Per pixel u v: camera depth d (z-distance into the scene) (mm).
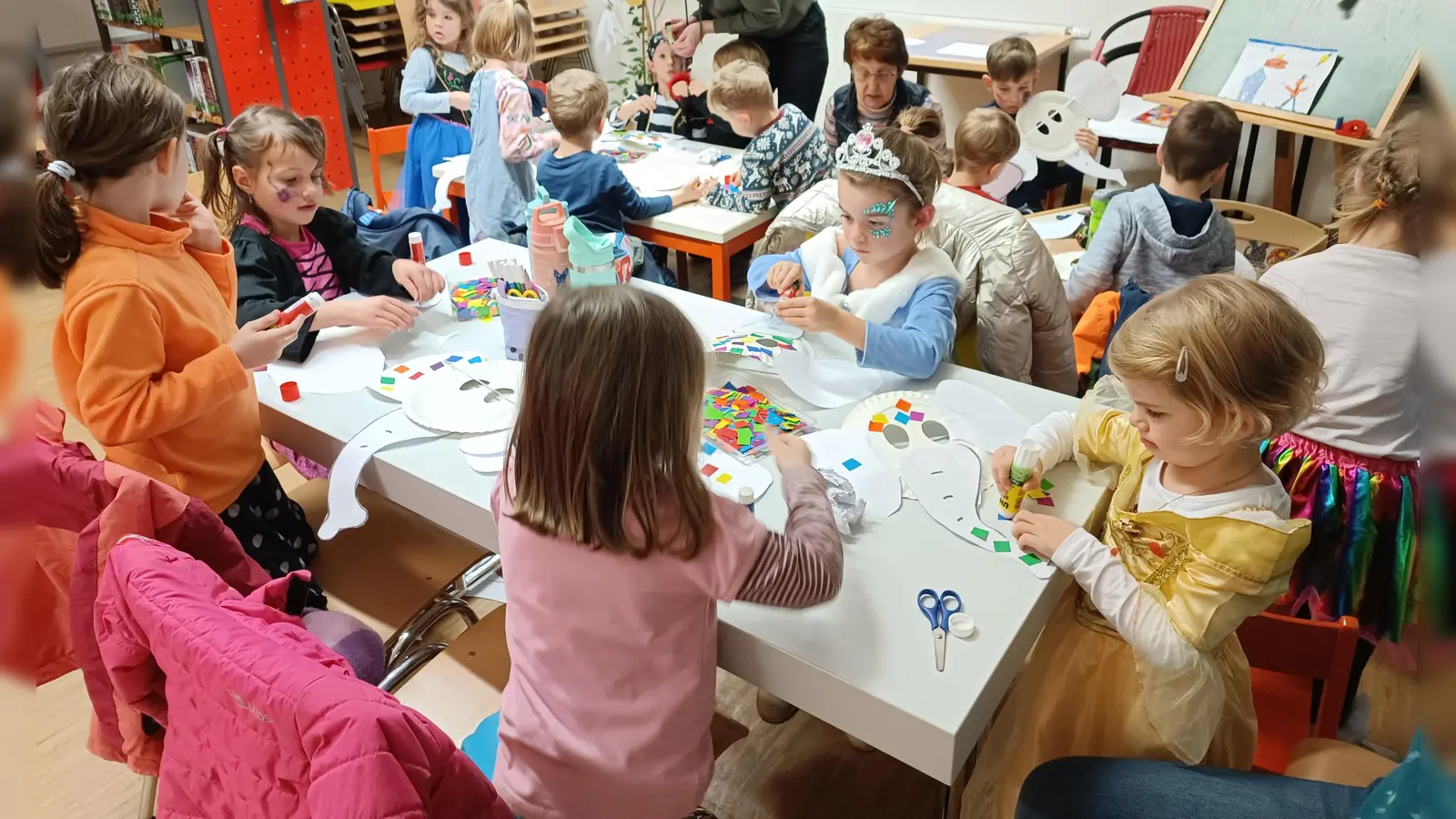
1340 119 2996
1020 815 1178
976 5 4355
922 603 1115
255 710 835
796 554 1045
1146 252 2236
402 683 1483
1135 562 1169
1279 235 2779
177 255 1438
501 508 1110
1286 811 1096
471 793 888
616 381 924
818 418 1495
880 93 3273
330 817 755
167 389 1371
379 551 1711
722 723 1346
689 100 3795
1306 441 1651
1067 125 2863
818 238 1856
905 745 1004
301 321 1666
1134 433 1293
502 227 3010
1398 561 1616
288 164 1802
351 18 5012
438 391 1574
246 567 1308
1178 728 1143
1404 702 1637
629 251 1819
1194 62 3361
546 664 1071
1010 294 1905
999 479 1322
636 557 987
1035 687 1383
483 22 3193
